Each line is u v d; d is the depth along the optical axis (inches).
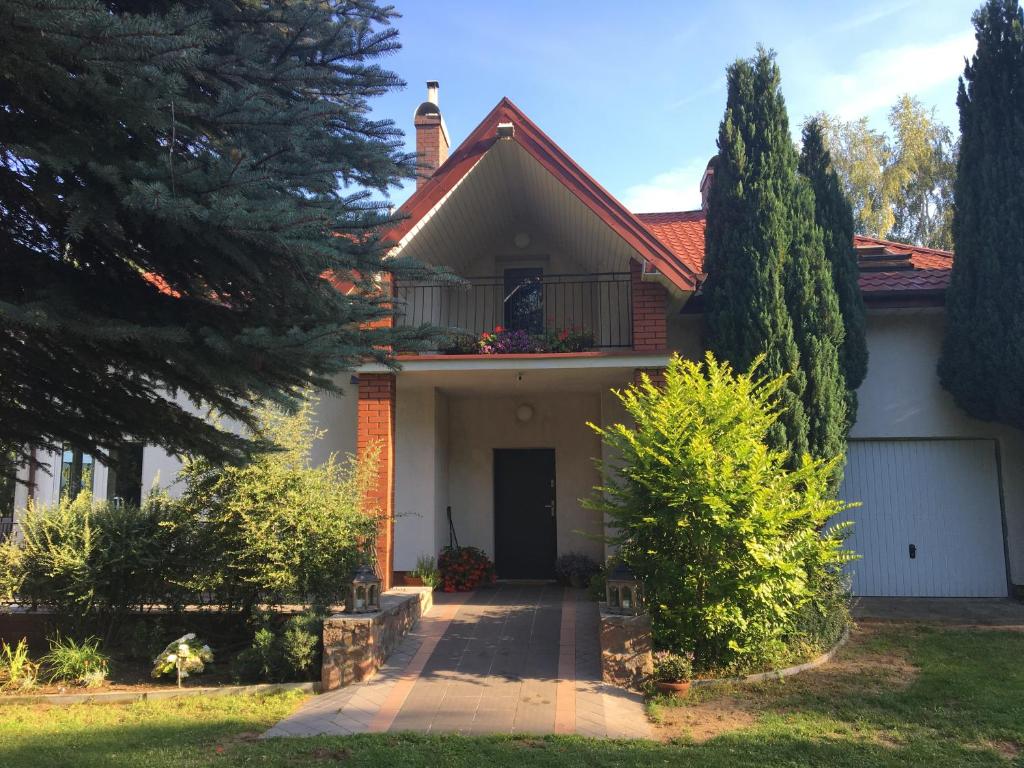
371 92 254.4
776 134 398.6
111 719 251.3
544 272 519.2
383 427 406.6
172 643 300.0
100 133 199.9
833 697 260.2
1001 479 446.9
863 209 1095.0
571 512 500.1
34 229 220.1
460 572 449.4
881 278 457.1
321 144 225.6
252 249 205.6
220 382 215.2
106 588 336.2
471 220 465.1
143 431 246.1
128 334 185.8
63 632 341.1
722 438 293.7
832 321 389.4
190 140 223.9
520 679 282.2
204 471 328.5
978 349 409.1
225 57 225.0
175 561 334.3
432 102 592.4
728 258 394.6
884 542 452.4
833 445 379.6
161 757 209.2
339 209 217.9
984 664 292.0
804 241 394.6
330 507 331.0
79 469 483.8
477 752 212.2
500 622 360.5
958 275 422.9
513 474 516.4
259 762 204.4
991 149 408.8
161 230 198.8
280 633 312.8
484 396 506.6
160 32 174.4
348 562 326.6
